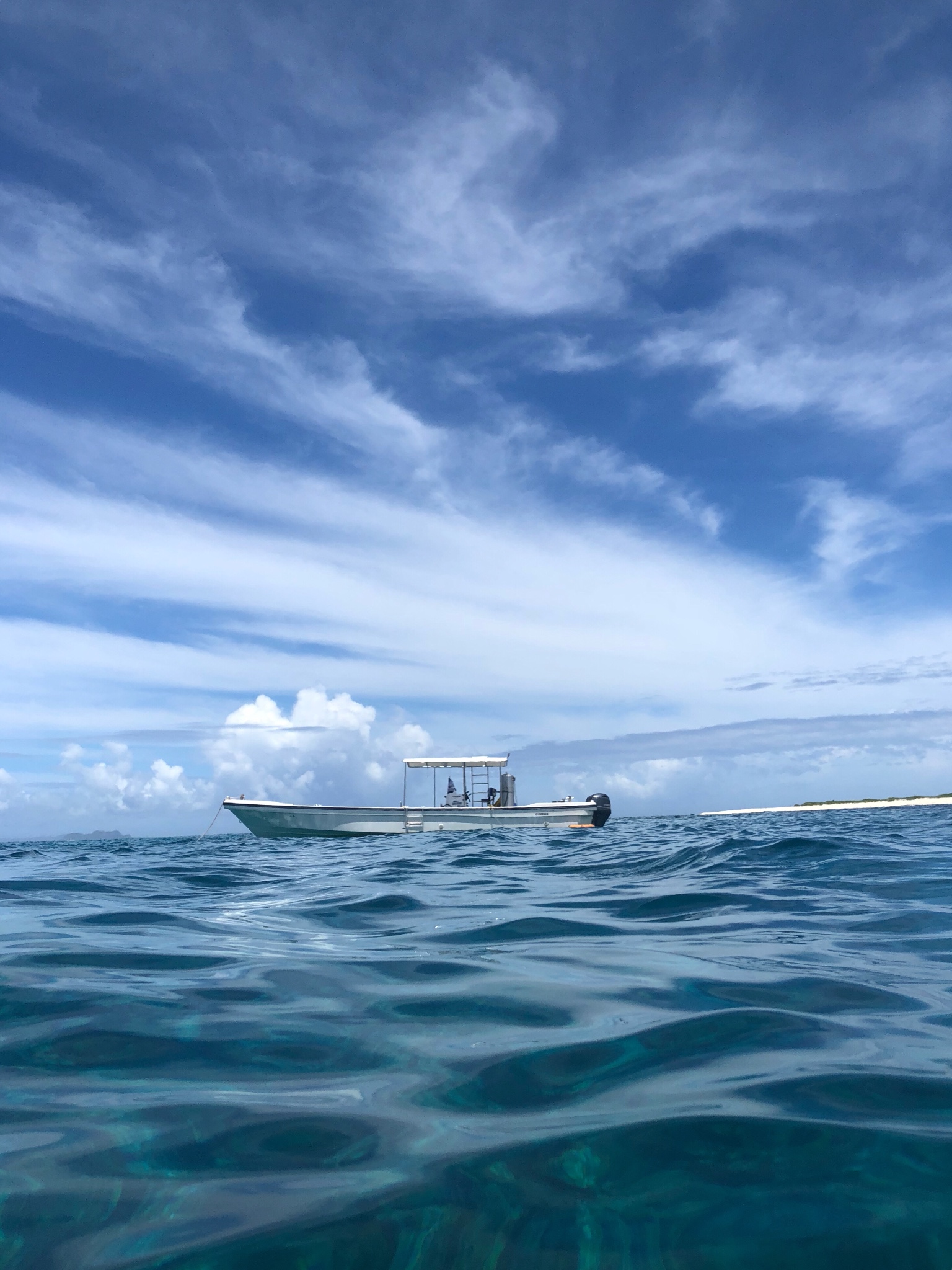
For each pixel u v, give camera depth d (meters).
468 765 26.73
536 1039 2.55
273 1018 2.80
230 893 7.51
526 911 5.87
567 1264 1.33
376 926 5.23
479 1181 1.61
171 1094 2.10
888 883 6.45
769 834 12.51
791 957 3.79
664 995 3.08
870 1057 2.31
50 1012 2.88
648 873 8.46
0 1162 1.71
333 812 25.73
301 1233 1.43
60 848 20.50
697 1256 1.36
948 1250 1.36
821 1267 1.32
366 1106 2.01
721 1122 1.86
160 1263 1.34
